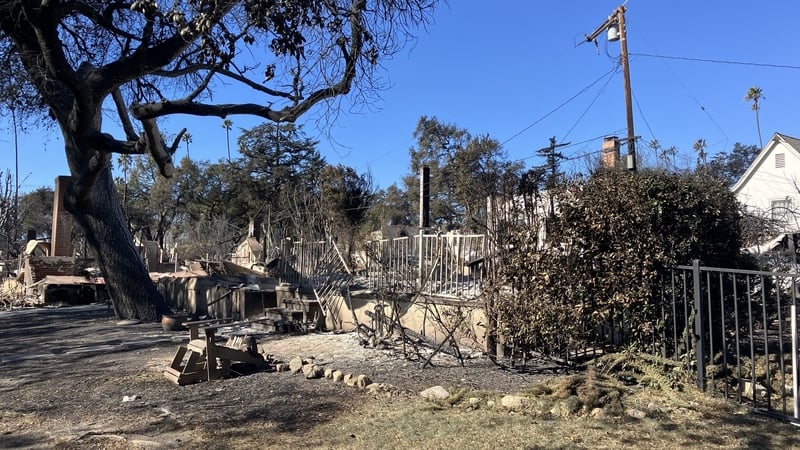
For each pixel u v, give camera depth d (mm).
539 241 7574
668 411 5520
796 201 32031
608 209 6863
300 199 15977
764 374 6680
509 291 7969
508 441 4902
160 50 10281
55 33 9844
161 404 6562
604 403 5715
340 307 11906
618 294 6785
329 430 5445
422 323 9742
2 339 12789
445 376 7387
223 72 10359
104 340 12125
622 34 23844
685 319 6312
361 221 32688
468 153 43656
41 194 65375
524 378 7180
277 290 14656
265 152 53781
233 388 7207
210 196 55531
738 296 7512
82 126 11828
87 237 15555
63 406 6602
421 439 5059
